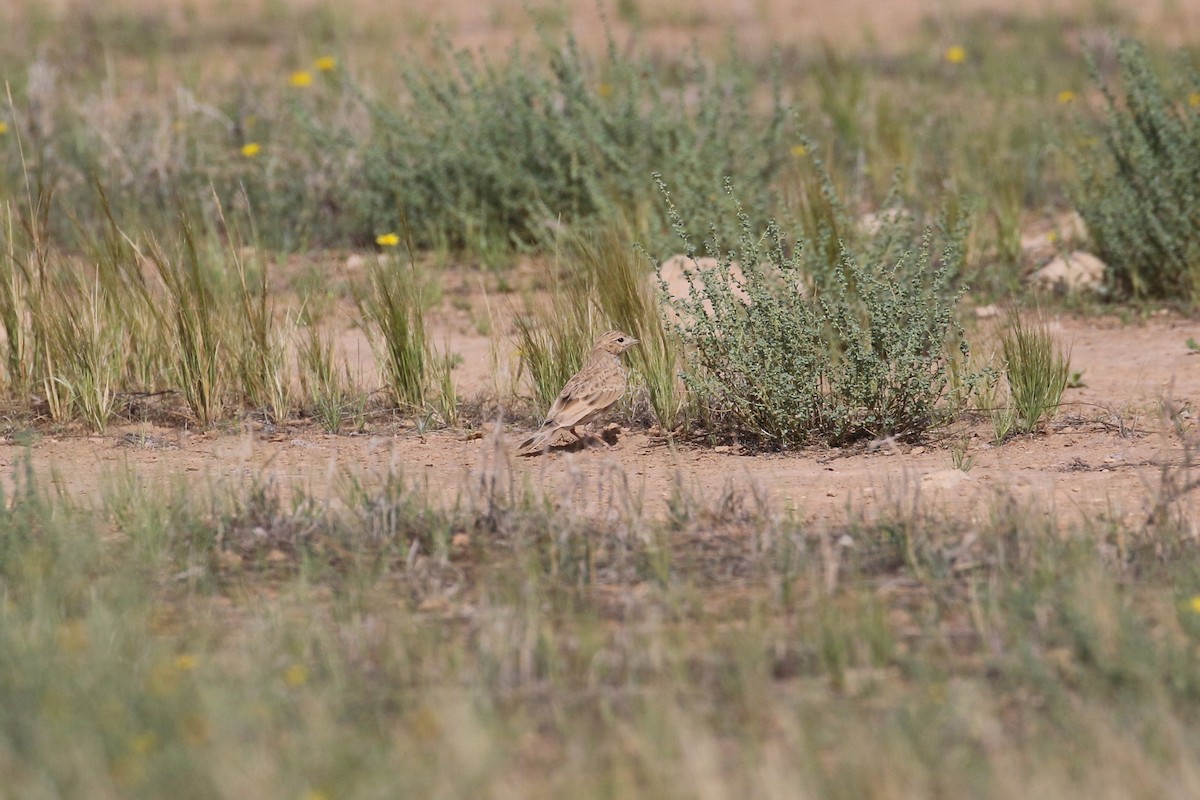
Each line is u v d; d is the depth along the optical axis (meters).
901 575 10.20
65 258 18.88
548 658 8.60
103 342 16.17
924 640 8.93
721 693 8.30
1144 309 20.19
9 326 16.28
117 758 7.17
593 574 10.22
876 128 29.03
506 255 23.88
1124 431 14.46
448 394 15.68
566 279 20.12
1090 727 7.54
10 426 15.30
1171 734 7.47
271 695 7.84
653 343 15.94
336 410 15.47
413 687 8.32
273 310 17.70
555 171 23.86
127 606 9.16
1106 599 8.95
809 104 32.19
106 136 25.75
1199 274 20.47
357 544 10.83
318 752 7.17
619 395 14.34
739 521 11.49
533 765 7.49
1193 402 15.57
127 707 7.68
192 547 10.68
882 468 13.42
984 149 27.67
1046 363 15.45
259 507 11.55
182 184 25.34
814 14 46.53
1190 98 23.16
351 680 8.33
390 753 7.32
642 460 14.00
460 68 25.88
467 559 10.74
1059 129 29.56
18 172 25.33
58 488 12.16
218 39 42.97
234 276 20.31
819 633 8.92
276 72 35.50
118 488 12.03
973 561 10.23
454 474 13.46
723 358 14.50
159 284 17.69
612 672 8.55
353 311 20.56
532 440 13.89
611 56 25.69
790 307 14.48
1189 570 9.78
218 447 14.62
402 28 44.41
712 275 14.55
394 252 21.03
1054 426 14.79
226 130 28.27
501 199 24.16
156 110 29.20
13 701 7.76
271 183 25.67
